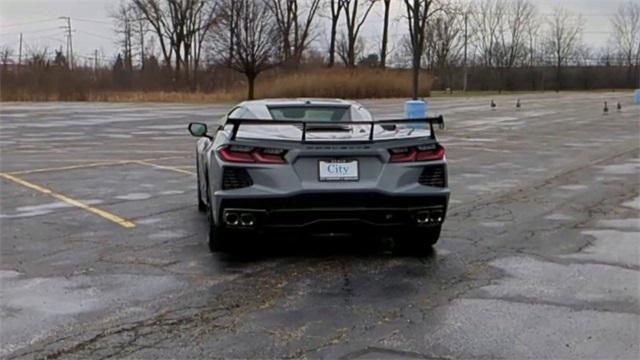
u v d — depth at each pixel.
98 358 4.23
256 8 51.12
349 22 63.88
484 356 4.25
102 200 9.85
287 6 61.38
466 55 84.56
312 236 7.44
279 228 6.28
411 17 31.88
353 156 6.23
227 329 4.72
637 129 25.59
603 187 11.33
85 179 11.97
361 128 6.93
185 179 12.02
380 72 56.50
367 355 4.27
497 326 4.77
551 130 25.05
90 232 7.76
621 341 4.48
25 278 5.93
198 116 32.47
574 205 9.59
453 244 7.19
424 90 57.97
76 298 5.39
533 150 17.77
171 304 5.26
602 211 9.12
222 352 4.32
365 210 6.24
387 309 5.13
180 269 6.23
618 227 8.07
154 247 7.05
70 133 22.81
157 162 14.62
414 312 5.06
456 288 5.66
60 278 5.94
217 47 52.16
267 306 5.21
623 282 5.83
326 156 6.20
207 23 63.56
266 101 8.16
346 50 71.00
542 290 5.61
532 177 12.56
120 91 59.19
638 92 48.56
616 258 6.62
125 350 4.36
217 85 63.75
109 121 28.95
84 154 16.28
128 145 18.64
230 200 6.18
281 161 6.18
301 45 63.66
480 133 23.56
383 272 6.12
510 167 14.11
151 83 65.38
